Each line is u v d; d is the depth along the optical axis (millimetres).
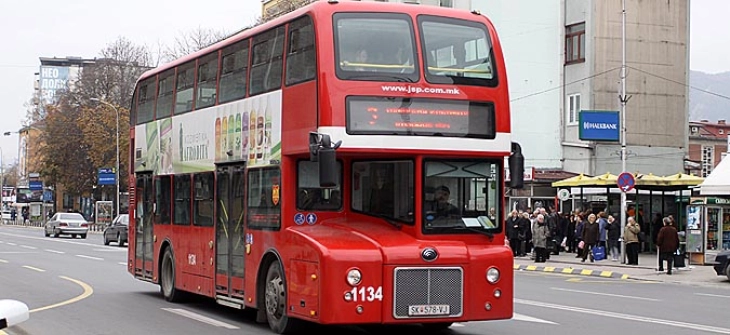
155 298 19688
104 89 83375
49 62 156000
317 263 12164
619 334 13961
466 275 12328
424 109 12562
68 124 87062
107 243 49844
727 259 26812
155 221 19609
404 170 12617
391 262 12047
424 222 12422
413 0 50469
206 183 16719
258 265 14203
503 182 12977
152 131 20016
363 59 12516
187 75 18109
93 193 89438
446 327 14703
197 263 17078
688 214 33188
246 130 15008
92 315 16438
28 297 19875
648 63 47906
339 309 11945
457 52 12984
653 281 27453
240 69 15500
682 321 15852
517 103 49781
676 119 48344
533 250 35500
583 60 48094
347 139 12219
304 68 12961
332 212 13289
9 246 47125
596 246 34500
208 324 15102
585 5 48000
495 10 49969
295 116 13172
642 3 47906
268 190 13984
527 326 14945
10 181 181250
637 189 38000
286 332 13492
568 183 37906
